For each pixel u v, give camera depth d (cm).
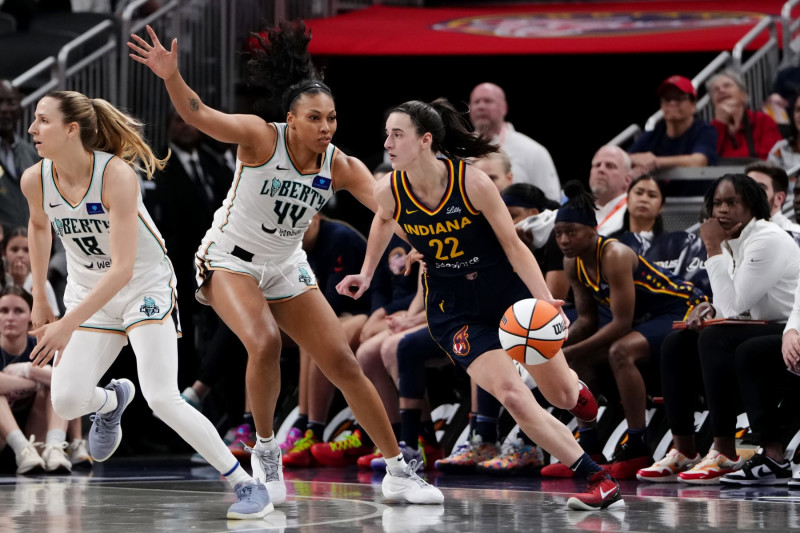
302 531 794
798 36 1948
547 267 1421
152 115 2011
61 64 1817
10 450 1428
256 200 946
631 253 1303
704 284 1408
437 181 948
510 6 2769
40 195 912
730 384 1185
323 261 1552
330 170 966
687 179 1622
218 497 1059
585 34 2266
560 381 929
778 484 1166
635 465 1283
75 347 916
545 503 1005
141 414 1734
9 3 2253
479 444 1380
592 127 2514
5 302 1454
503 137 1788
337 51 2256
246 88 2225
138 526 824
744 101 1792
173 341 903
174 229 1780
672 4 2627
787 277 1185
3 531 794
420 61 2517
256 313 937
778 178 1362
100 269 923
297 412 1628
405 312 1502
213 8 2159
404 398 1392
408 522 852
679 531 791
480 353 959
